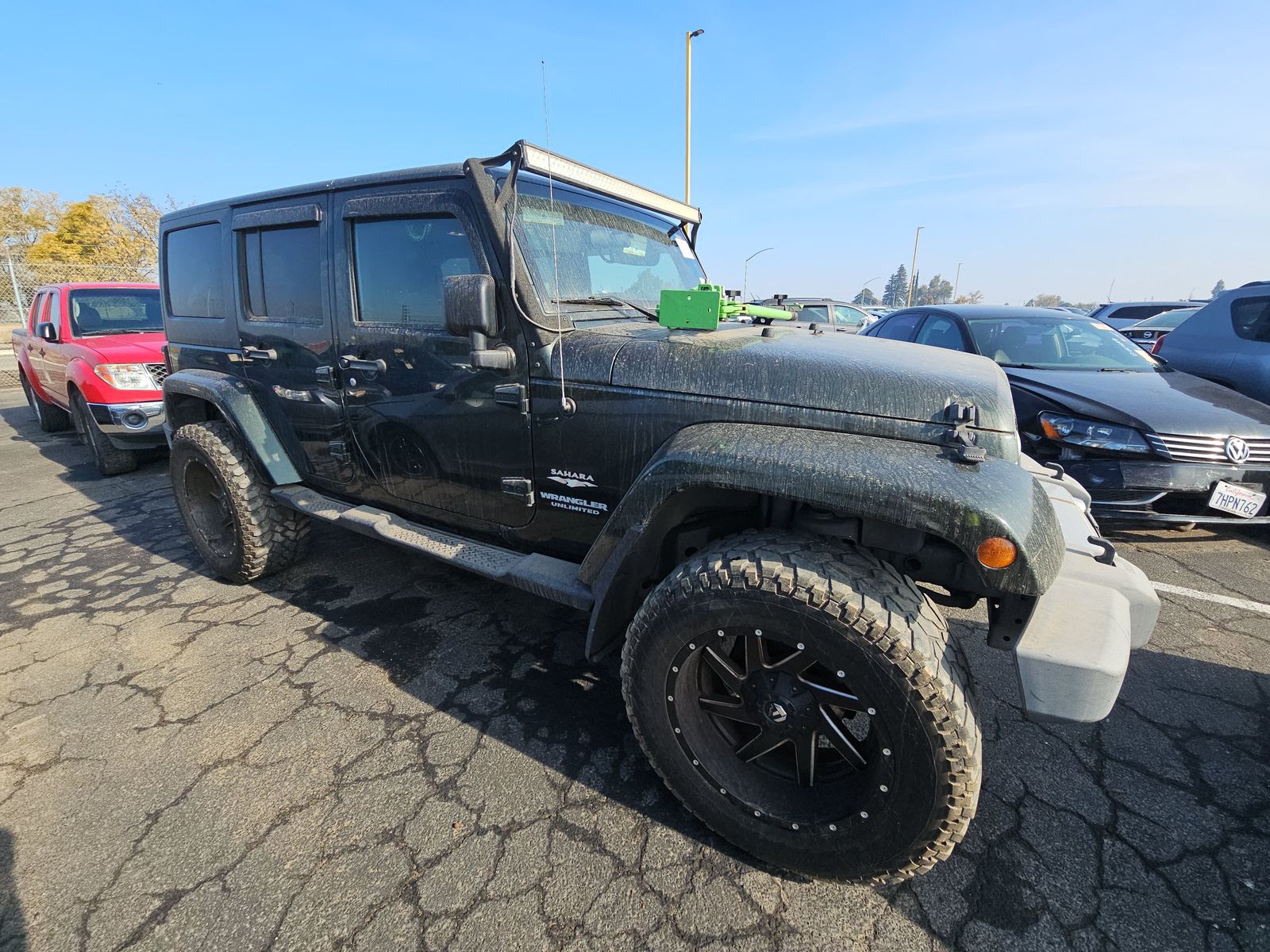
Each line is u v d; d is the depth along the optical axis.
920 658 1.40
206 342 3.45
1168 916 1.60
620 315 2.41
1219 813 1.93
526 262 2.12
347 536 4.21
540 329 2.09
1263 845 1.82
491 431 2.29
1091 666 1.49
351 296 2.61
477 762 2.13
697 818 1.82
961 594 1.83
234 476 3.19
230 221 3.09
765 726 1.66
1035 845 1.82
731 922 1.59
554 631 2.98
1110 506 3.61
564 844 1.82
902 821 1.48
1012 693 2.53
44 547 4.12
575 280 2.34
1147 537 4.09
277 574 3.61
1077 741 2.26
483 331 1.99
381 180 2.43
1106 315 13.30
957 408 1.59
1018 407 4.08
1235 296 5.59
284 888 1.68
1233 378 5.28
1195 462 3.48
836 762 1.73
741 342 2.02
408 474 2.65
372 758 2.16
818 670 1.66
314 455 3.03
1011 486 1.47
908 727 1.42
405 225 2.41
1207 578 3.50
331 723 2.34
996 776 2.09
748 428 1.76
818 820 1.61
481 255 2.14
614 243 2.62
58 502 5.15
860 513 1.48
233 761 2.15
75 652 2.83
